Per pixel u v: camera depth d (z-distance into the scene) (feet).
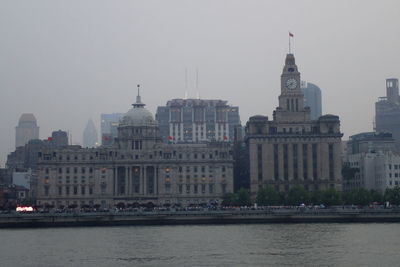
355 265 590.55
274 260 621.31
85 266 600.80
